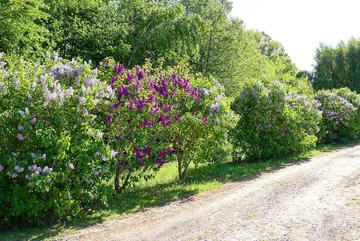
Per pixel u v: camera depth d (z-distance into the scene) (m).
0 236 5.77
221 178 10.34
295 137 14.00
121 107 8.34
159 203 7.86
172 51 19.94
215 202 7.59
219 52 26.45
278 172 10.78
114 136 8.38
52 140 6.31
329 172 10.23
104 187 6.95
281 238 5.26
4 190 6.25
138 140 8.54
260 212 6.64
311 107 15.65
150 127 8.72
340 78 53.06
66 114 6.80
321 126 17.92
